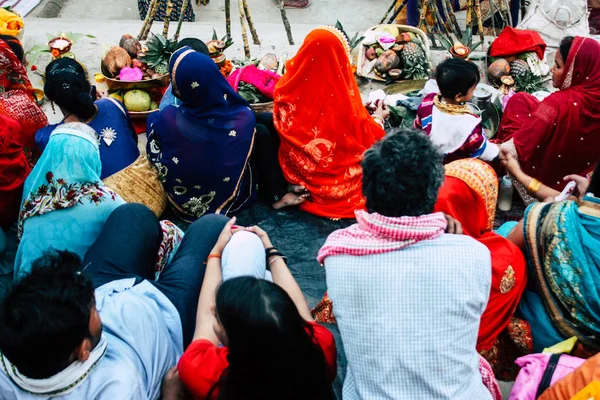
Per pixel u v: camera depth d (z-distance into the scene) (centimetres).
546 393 186
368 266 173
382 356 171
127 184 301
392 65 414
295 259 303
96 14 680
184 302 222
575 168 332
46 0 669
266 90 366
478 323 176
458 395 170
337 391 237
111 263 225
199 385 174
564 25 460
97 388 169
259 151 327
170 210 338
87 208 244
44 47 442
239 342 149
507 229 265
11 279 284
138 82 379
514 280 218
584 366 182
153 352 194
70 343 156
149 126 309
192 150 299
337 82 296
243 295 151
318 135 306
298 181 322
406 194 170
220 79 294
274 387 152
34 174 245
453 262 169
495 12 577
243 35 446
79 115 298
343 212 320
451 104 295
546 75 430
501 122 364
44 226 242
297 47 484
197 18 689
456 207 239
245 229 236
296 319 153
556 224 212
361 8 715
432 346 168
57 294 157
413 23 577
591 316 213
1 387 164
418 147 173
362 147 310
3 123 293
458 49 426
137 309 197
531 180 305
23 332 151
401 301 170
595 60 307
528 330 229
